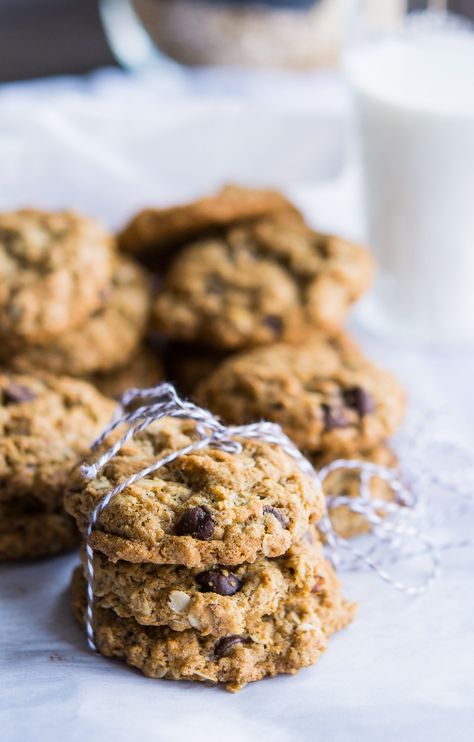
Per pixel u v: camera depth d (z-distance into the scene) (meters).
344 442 0.53
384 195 0.65
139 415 0.48
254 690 0.46
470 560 0.52
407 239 0.65
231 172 0.77
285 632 0.46
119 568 0.46
